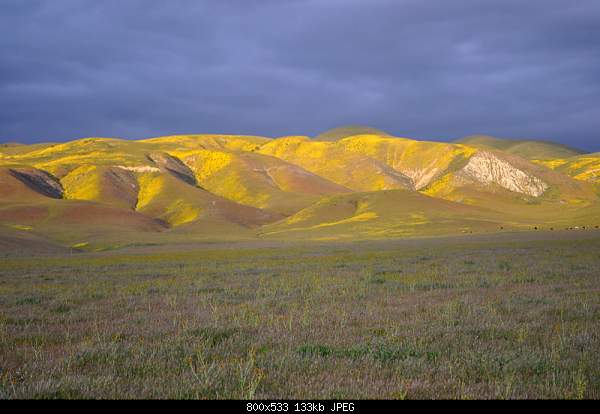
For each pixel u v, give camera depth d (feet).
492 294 59.47
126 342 36.09
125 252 236.84
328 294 61.16
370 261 125.18
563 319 42.98
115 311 51.85
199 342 35.78
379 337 36.68
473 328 39.37
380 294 61.36
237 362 30.45
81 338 38.40
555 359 29.89
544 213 601.62
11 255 220.43
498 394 24.54
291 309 50.39
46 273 107.86
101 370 28.86
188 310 51.98
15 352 33.76
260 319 45.09
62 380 26.53
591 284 66.69
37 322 45.75
